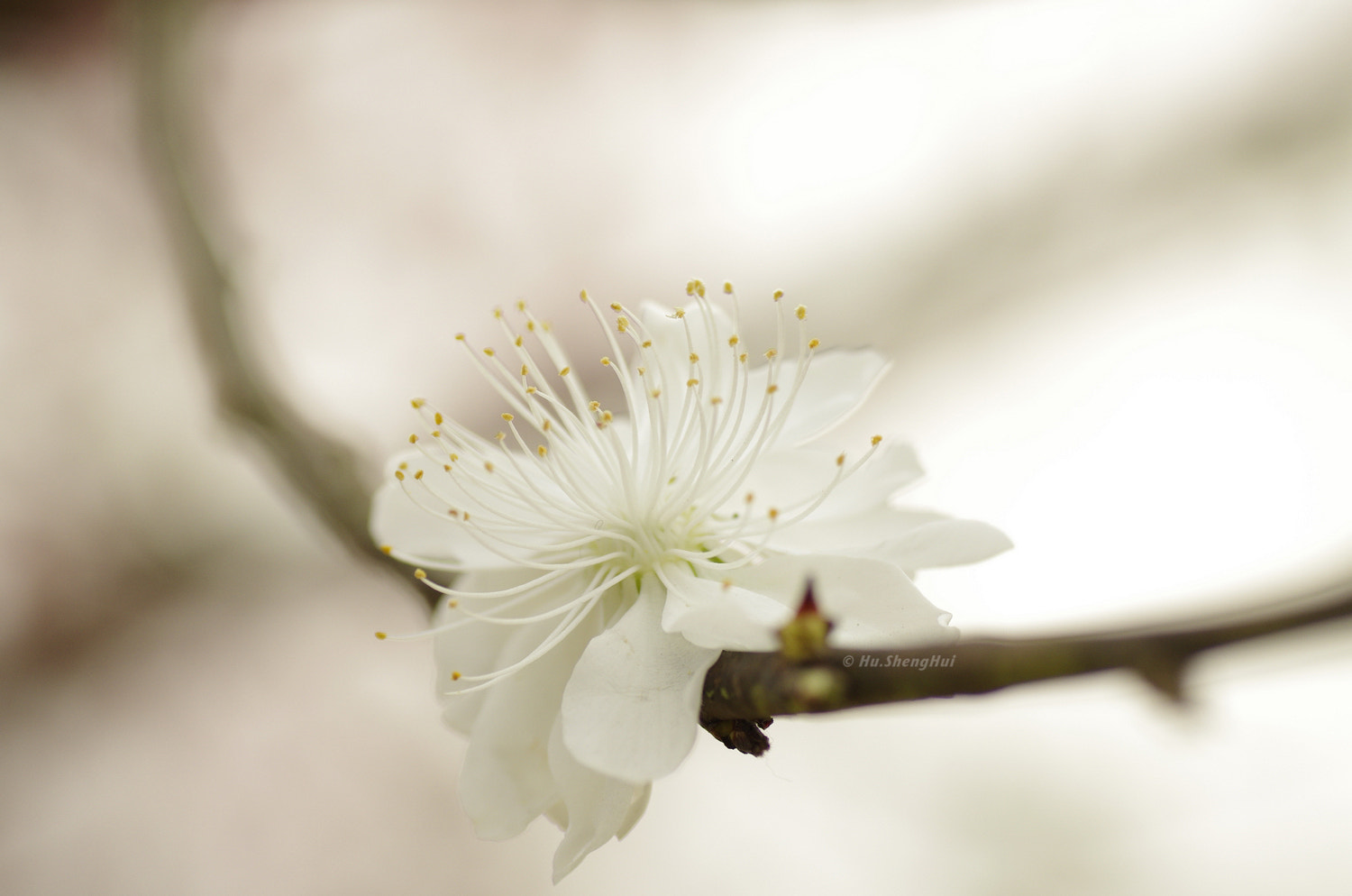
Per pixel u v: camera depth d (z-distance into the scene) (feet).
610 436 0.60
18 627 1.03
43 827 0.96
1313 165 1.03
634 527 0.59
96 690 1.03
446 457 0.60
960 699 0.50
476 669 0.59
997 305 1.06
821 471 0.60
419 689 1.07
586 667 0.57
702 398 0.60
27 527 1.05
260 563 1.08
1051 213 1.08
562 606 0.59
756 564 0.58
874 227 1.12
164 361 1.11
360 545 0.64
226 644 1.06
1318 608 0.39
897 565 0.57
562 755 0.57
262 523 1.09
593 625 0.59
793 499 0.60
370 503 0.65
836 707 0.50
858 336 1.07
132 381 1.10
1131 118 1.08
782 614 0.56
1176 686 0.42
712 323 0.60
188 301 0.68
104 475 1.07
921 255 1.09
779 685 0.53
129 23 0.72
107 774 0.99
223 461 1.08
